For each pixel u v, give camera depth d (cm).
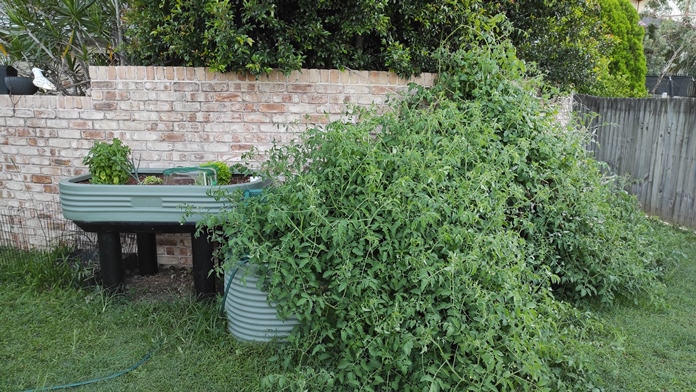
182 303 351
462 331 245
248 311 302
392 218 279
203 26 400
